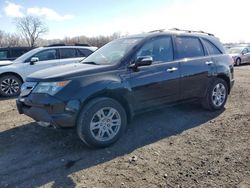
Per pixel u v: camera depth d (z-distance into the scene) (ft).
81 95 13.42
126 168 12.14
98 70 14.48
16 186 10.96
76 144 14.85
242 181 10.91
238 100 23.91
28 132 16.80
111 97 14.74
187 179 11.14
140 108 15.85
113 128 14.66
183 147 14.21
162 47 17.16
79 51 34.04
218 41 21.08
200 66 18.71
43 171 12.08
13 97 29.89
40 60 31.86
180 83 17.56
